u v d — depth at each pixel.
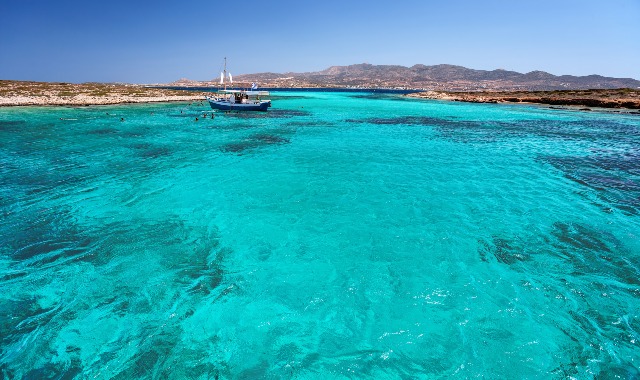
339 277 8.39
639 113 51.66
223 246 9.85
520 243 9.99
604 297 7.54
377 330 6.62
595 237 10.34
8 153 20.81
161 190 14.49
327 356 6.01
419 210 12.45
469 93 99.94
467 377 5.52
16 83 69.25
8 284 7.93
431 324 6.75
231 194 14.10
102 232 10.56
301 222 11.48
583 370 5.64
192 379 5.52
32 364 5.79
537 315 6.96
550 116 47.69
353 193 14.29
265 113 48.00
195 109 50.25
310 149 23.48
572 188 15.02
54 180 15.62
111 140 25.72
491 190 14.71
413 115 47.97
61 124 32.88
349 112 51.78
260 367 5.78
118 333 6.50
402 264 8.93
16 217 11.52
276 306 7.34
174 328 6.65
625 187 15.16
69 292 7.68
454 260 9.10
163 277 8.30
